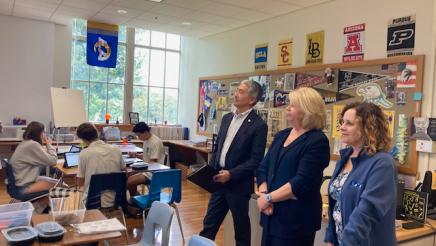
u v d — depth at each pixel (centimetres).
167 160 678
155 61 823
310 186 179
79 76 740
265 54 553
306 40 477
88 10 564
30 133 379
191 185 655
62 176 424
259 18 550
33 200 356
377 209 141
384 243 148
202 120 725
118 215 341
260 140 239
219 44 682
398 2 364
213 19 576
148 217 241
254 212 290
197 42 764
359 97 399
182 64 841
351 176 158
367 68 390
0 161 572
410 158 342
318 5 459
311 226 184
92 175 320
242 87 248
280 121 509
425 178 287
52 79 678
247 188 242
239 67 618
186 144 691
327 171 429
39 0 521
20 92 648
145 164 417
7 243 167
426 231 249
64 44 692
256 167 235
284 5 475
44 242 173
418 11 346
